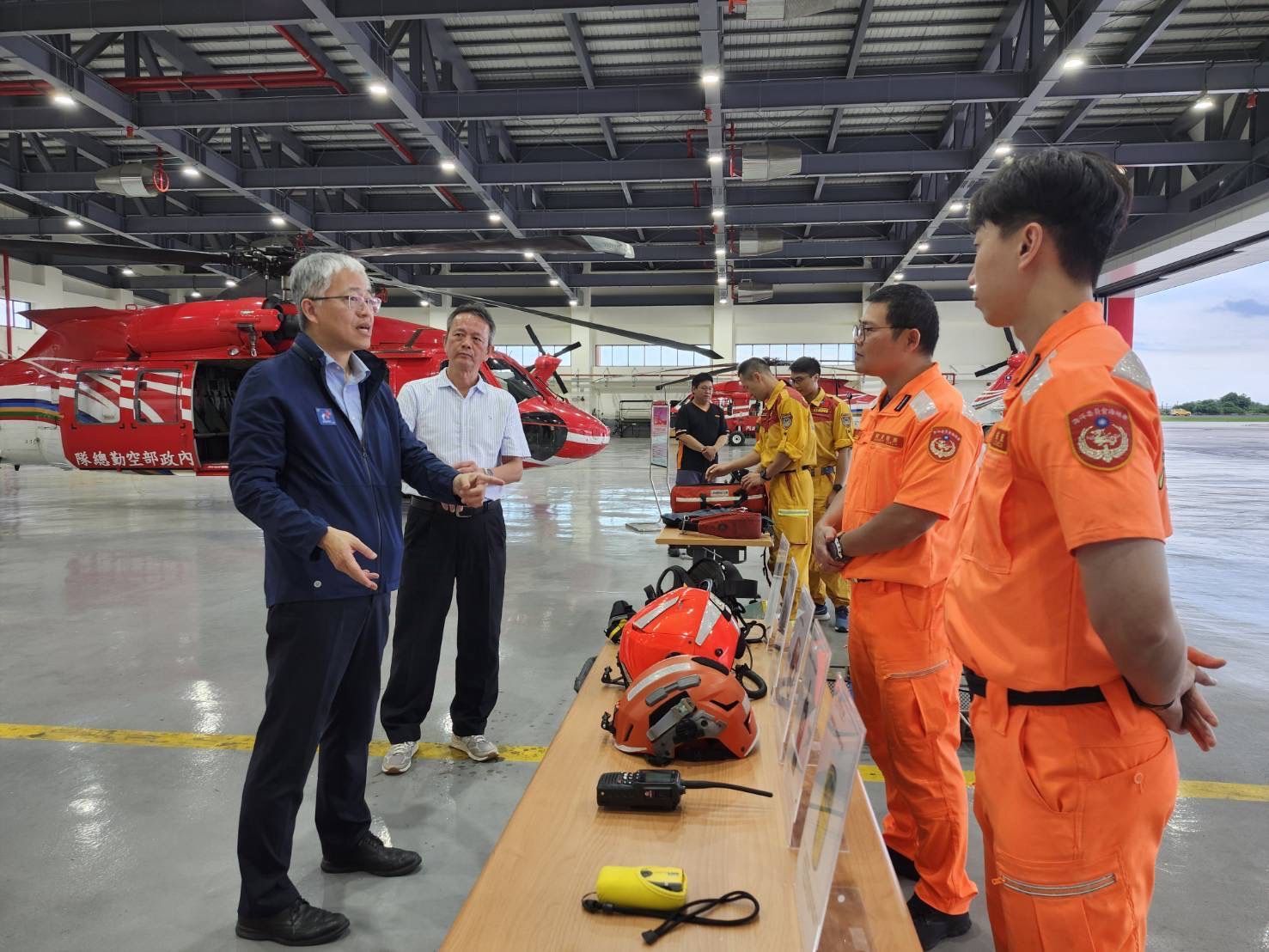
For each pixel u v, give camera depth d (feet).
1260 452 66.90
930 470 5.38
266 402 5.69
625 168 40.42
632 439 90.27
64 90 28.99
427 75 31.91
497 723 10.09
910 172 39.22
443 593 8.87
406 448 7.00
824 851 2.69
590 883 3.36
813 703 3.48
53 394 27.27
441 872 6.85
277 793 5.82
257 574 19.17
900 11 29.81
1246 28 31.42
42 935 5.95
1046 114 39.47
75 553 21.94
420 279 70.18
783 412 13.09
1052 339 3.14
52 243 21.36
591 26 30.58
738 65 33.35
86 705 10.63
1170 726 3.14
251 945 5.86
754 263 71.92
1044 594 3.14
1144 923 3.09
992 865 3.45
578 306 83.05
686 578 9.77
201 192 50.78
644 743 4.61
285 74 29.76
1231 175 42.37
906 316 5.95
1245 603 16.34
